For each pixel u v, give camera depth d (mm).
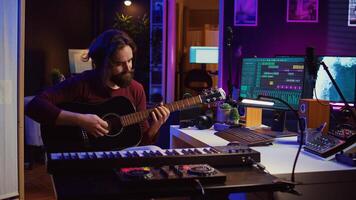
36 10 6379
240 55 4395
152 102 6176
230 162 1673
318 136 2188
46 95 2402
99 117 2381
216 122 3029
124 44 2365
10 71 3406
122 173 1425
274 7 4391
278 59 2713
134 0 7488
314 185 1778
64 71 6965
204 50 7910
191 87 7062
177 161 1610
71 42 7086
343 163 1945
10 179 3471
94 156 1572
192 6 9484
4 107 3385
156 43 6934
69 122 2277
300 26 4387
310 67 2381
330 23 4363
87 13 7359
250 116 2941
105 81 2424
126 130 2434
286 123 2877
